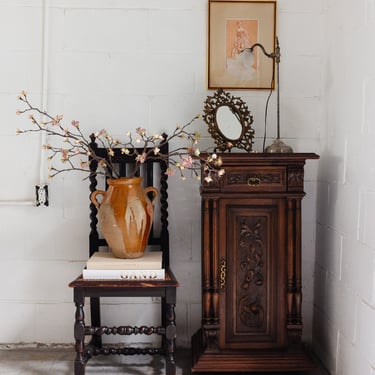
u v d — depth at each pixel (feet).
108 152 7.88
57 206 8.41
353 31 6.92
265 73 8.34
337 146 7.54
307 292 8.65
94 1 8.21
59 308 8.52
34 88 8.25
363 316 6.41
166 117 8.36
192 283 8.57
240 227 7.36
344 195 7.20
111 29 8.25
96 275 6.92
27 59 8.21
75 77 8.27
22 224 8.40
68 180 8.39
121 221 7.02
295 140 8.45
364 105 6.49
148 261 7.00
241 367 7.28
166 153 8.16
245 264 7.39
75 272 8.49
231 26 8.27
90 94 8.30
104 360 8.12
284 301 7.44
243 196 7.27
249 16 8.28
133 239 7.09
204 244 7.33
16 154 8.31
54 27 8.21
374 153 6.15
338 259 7.41
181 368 7.79
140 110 8.34
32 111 8.28
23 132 8.21
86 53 8.25
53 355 8.25
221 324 7.43
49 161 8.34
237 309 7.44
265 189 7.27
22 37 8.20
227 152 7.88
